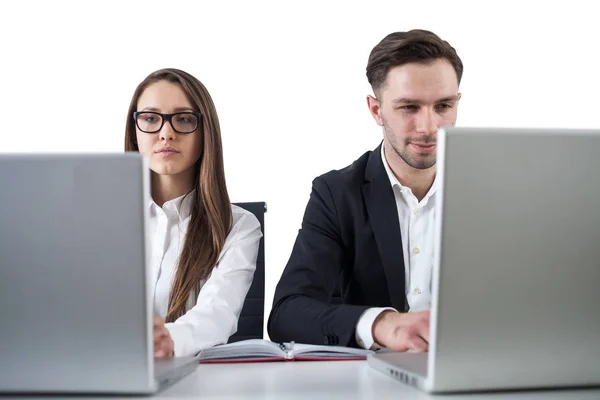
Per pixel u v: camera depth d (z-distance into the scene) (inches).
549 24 158.4
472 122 159.3
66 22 159.9
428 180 89.7
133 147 92.8
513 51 159.0
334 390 46.7
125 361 44.3
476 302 43.5
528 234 43.2
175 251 90.9
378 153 92.9
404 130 86.0
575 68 158.1
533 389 45.6
